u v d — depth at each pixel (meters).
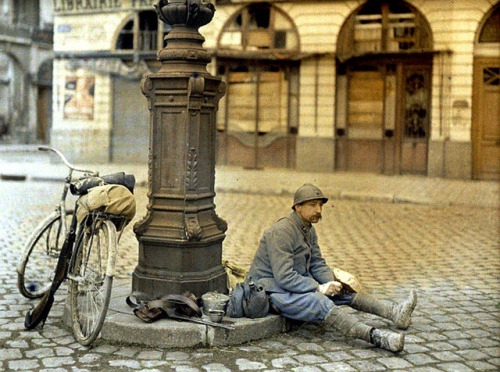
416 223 10.30
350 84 19.16
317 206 4.54
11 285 5.87
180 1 4.71
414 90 18.45
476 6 17.44
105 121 21.73
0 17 30.89
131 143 21.66
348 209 11.95
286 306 4.38
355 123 19.19
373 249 8.02
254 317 4.40
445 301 5.56
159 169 4.74
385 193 13.86
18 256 7.15
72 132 21.95
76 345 4.20
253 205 12.41
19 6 31.55
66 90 22.03
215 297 4.44
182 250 4.63
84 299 4.42
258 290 4.38
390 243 8.46
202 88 4.57
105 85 21.66
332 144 19.22
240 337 4.26
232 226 9.73
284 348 4.19
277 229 4.50
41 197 12.81
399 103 18.59
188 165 4.67
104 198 4.34
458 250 8.00
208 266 4.78
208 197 4.84
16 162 21.53
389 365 3.91
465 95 17.70
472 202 12.87
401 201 13.14
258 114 20.05
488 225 10.14
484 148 17.73
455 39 17.69
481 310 5.27
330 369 3.82
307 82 19.36
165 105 4.68
